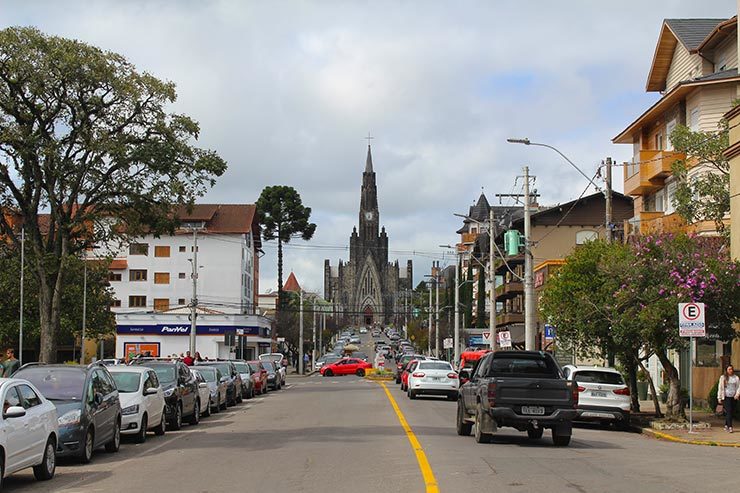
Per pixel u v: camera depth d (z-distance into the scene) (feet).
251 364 153.89
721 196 102.83
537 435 70.79
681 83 124.57
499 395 62.18
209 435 74.38
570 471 47.93
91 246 117.80
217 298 294.25
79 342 252.62
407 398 130.00
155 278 295.89
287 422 86.69
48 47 102.63
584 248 98.63
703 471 49.03
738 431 78.33
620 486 42.29
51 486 45.21
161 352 263.49
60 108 107.14
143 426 67.97
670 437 74.28
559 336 98.27
